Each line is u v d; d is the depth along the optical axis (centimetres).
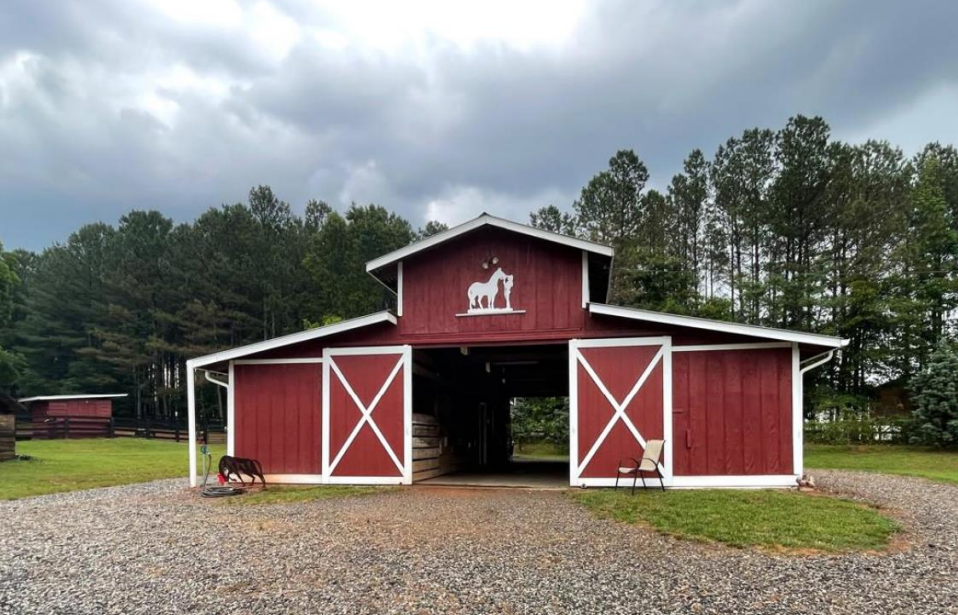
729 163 2752
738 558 522
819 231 2430
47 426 2350
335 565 504
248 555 543
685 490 888
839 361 2345
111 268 3922
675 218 3000
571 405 966
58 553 564
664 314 932
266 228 4038
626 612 394
